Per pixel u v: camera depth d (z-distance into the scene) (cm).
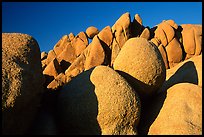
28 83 555
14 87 515
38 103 647
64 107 681
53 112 725
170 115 707
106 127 640
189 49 2473
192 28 2542
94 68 716
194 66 1003
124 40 2573
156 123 723
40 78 635
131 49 757
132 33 2702
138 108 668
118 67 764
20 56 577
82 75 716
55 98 778
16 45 598
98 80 670
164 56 2428
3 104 498
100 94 648
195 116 698
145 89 752
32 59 612
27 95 549
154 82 752
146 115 785
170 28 2492
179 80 992
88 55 2539
